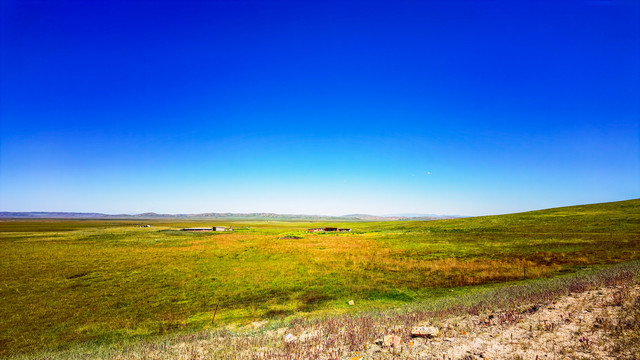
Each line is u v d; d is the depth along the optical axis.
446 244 43.44
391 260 32.50
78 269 30.16
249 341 9.95
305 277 25.89
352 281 24.20
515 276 23.44
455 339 8.03
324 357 7.70
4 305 19.52
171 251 42.91
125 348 11.20
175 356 9.05
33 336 14.58
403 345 7.93
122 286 23.91
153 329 15.08
